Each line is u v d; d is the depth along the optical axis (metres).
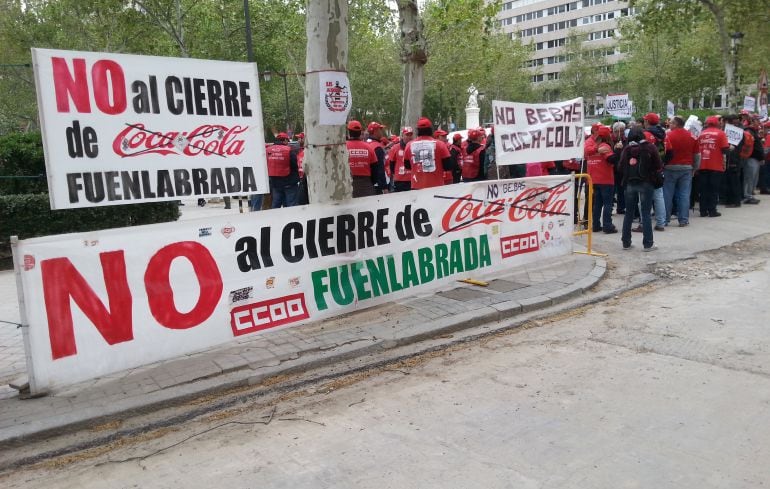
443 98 47.62
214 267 5.30
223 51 28.05
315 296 6.04
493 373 5.04
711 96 47.00
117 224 11.17
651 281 7.82
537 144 8.39
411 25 12.70
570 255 9.17
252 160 5.70
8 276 9.60
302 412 4.45
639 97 58.03
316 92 6.43
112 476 3.66
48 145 4.57
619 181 12.81
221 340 5.38
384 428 4.12
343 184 6.71
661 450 3.64
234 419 4.39
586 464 3.52
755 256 8.97
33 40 30.52
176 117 5.20
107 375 4.82
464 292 7.31
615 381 4.71
